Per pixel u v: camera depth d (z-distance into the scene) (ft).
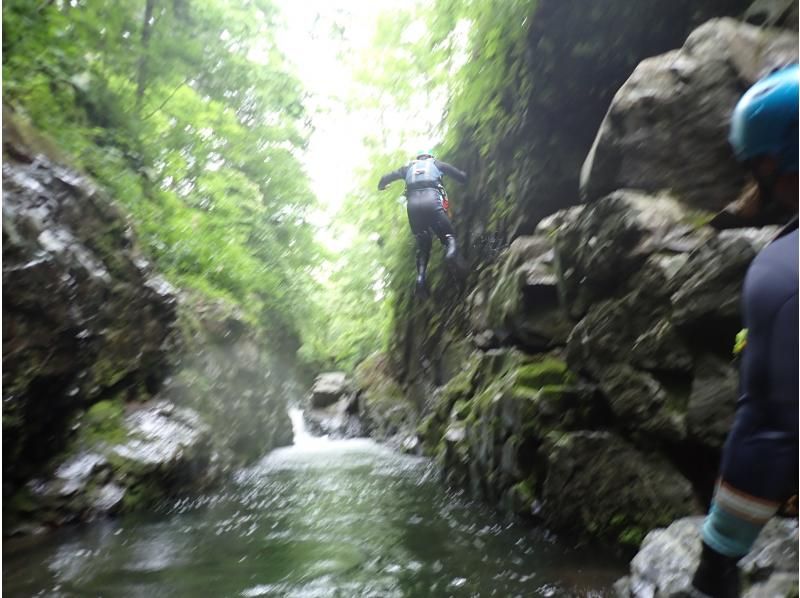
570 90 19.02
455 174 28.07
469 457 19.03
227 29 31.58
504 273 19.69
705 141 11.81
